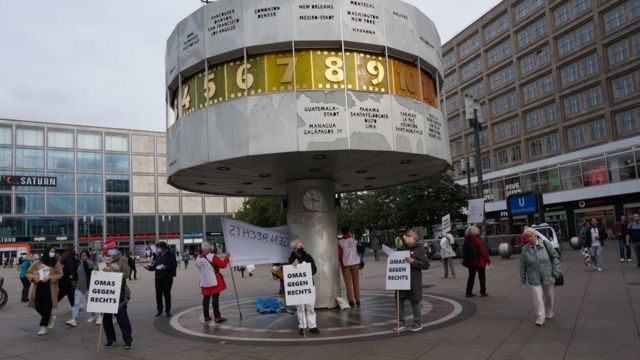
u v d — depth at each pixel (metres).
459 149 60.34
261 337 8.44
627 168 39.56
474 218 24.27
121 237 76.94
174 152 10.90
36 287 9.88
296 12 9.58
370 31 9.88
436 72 11.57
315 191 11.70
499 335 7.54
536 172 48.34
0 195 68.75
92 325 10.86
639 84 38.91
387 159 10.64
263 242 11.32
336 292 11.38
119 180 78.06
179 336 8.92
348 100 9.45
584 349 6.41
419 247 8.38
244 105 9.48
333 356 6.91
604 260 19.83
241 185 13.35
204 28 10.17
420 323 8.29
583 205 43.59
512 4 50.97
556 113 46.22
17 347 8.64
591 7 42.38
